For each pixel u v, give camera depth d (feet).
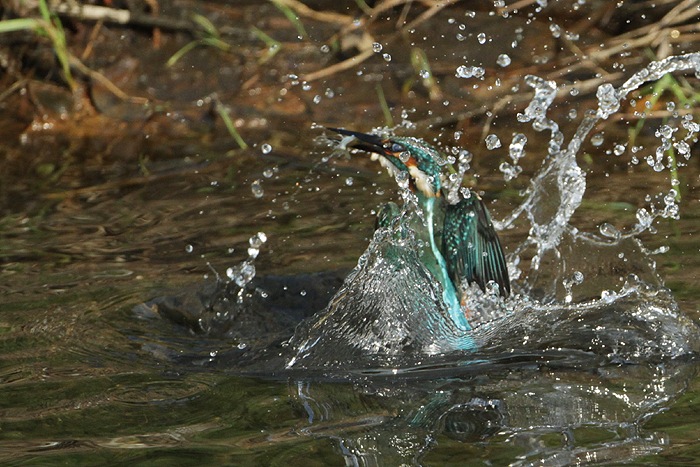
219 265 33.01
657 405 23.49
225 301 30.27
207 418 23.38
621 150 38.86
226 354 27.25
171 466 21.02
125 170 43.42
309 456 21.34
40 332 28.32
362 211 37.73
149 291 31.09
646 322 28.14
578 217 36.14
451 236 29.12
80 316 29.37
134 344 27.73
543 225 35.76
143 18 52.54
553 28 49.42
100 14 52.16
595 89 48.11
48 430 22.88
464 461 21.01
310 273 32.12
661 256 32.55
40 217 38.11
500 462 20.85
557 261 32.91
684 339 27.12
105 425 23.08
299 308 30.04
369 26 53.72
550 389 24.50
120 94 50.29
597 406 23.53
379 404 23.95
